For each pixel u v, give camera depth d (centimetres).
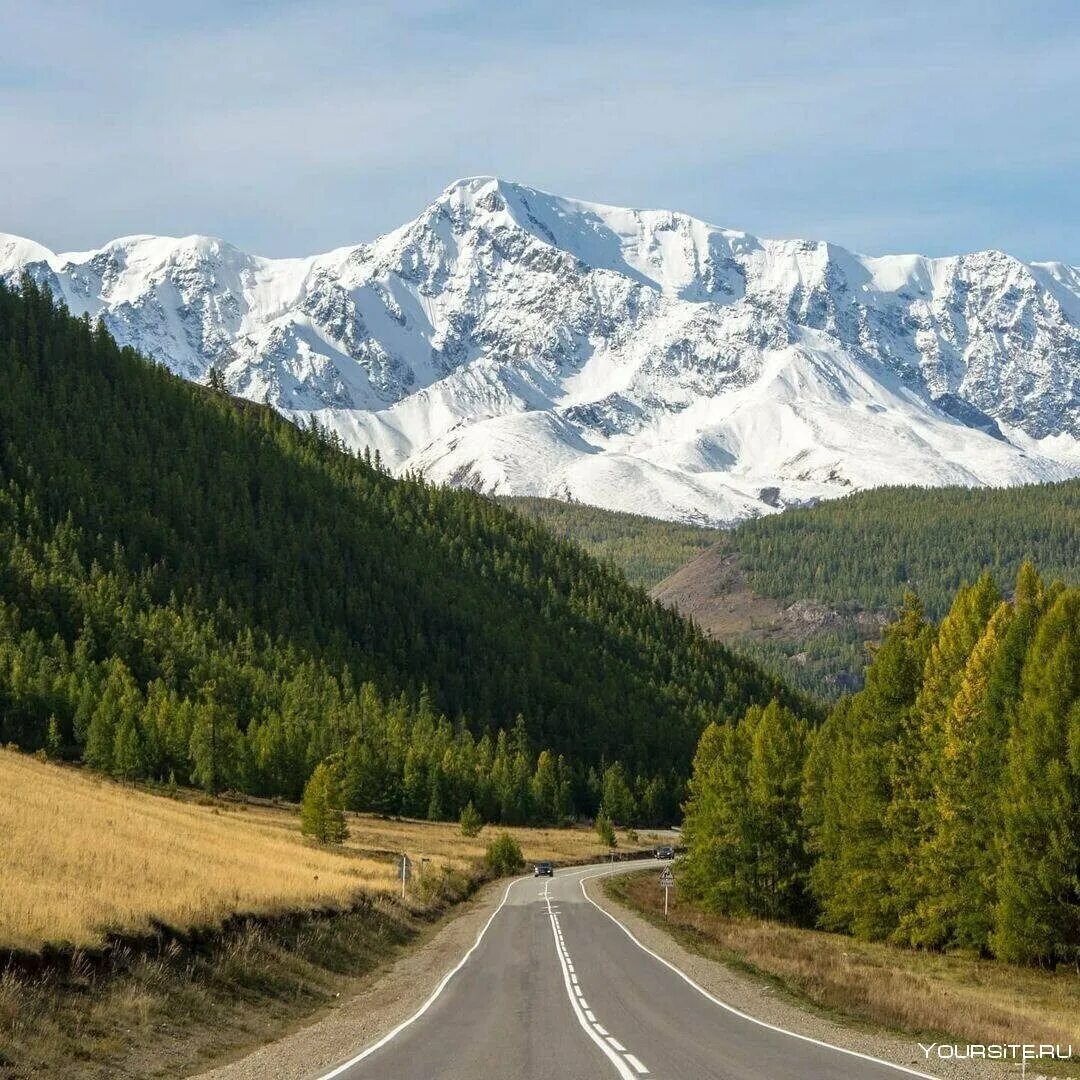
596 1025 2677
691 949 4553
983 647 4934
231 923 3584
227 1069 2303
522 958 4219
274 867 5497
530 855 11650
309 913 4266
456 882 7750
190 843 5709
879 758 5484
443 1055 2328
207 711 12419
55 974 2605
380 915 5125
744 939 5144
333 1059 2338
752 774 6800
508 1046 2411
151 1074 2272
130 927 3083
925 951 5072
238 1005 2964
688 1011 2909
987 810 4722
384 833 11669
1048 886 4278
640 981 3534
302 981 3422
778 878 6631
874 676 5675
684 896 7631
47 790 6875
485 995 3262
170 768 12494
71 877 3741
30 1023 2317
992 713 4803
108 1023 2491
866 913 5444
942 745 5062
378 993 3425
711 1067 2139
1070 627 4509
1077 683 4425
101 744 11931
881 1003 3130
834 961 4434
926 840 5122
